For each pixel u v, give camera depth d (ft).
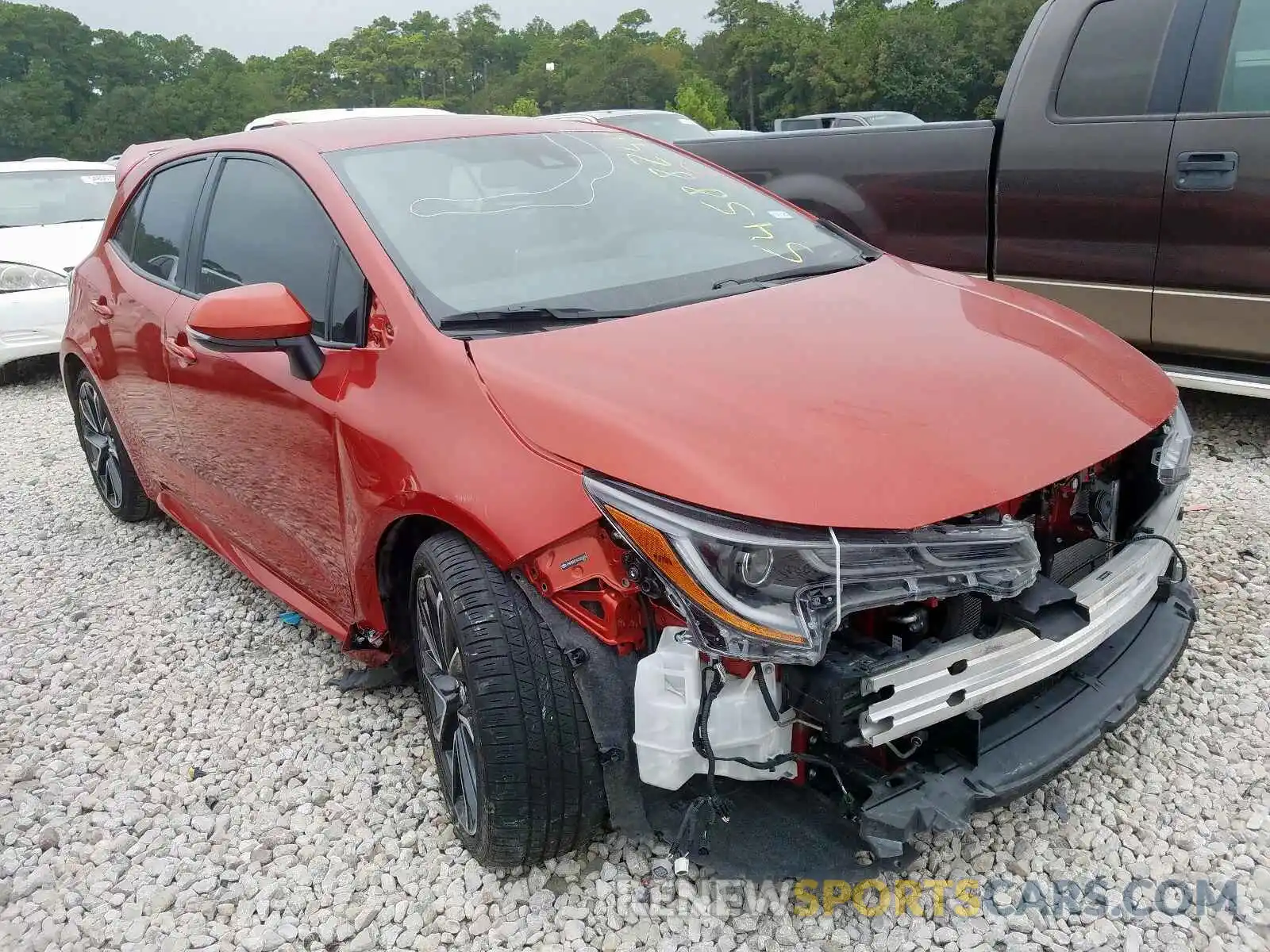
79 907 8.51
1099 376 8.50
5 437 22.99
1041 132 15.89
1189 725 9.55
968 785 7.07
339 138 10.96
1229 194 14.16
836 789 7.27
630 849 8.38
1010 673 7.12
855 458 6.88
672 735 6.86
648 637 7.06
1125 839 8.23
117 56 422.41
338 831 9.12
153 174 14.20
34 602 14.34
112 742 10.80
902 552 6.57
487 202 10.25
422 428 8.13
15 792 10.09
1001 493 6.91
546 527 7.09
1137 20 15.11
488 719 7.36
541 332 8.57
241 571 12.78
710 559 6.46
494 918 7.97
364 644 10.31
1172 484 8.54
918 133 17.34
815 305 9.18
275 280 10.52
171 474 13.71
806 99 313.94
